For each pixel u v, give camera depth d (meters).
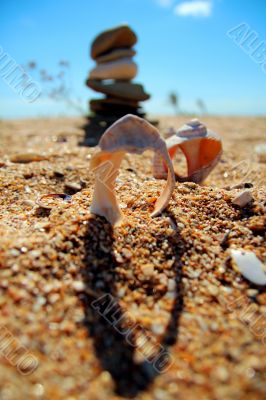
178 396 0.07
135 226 0.11
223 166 0.23
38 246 0.10
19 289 0.09
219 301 0.09
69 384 0.07
